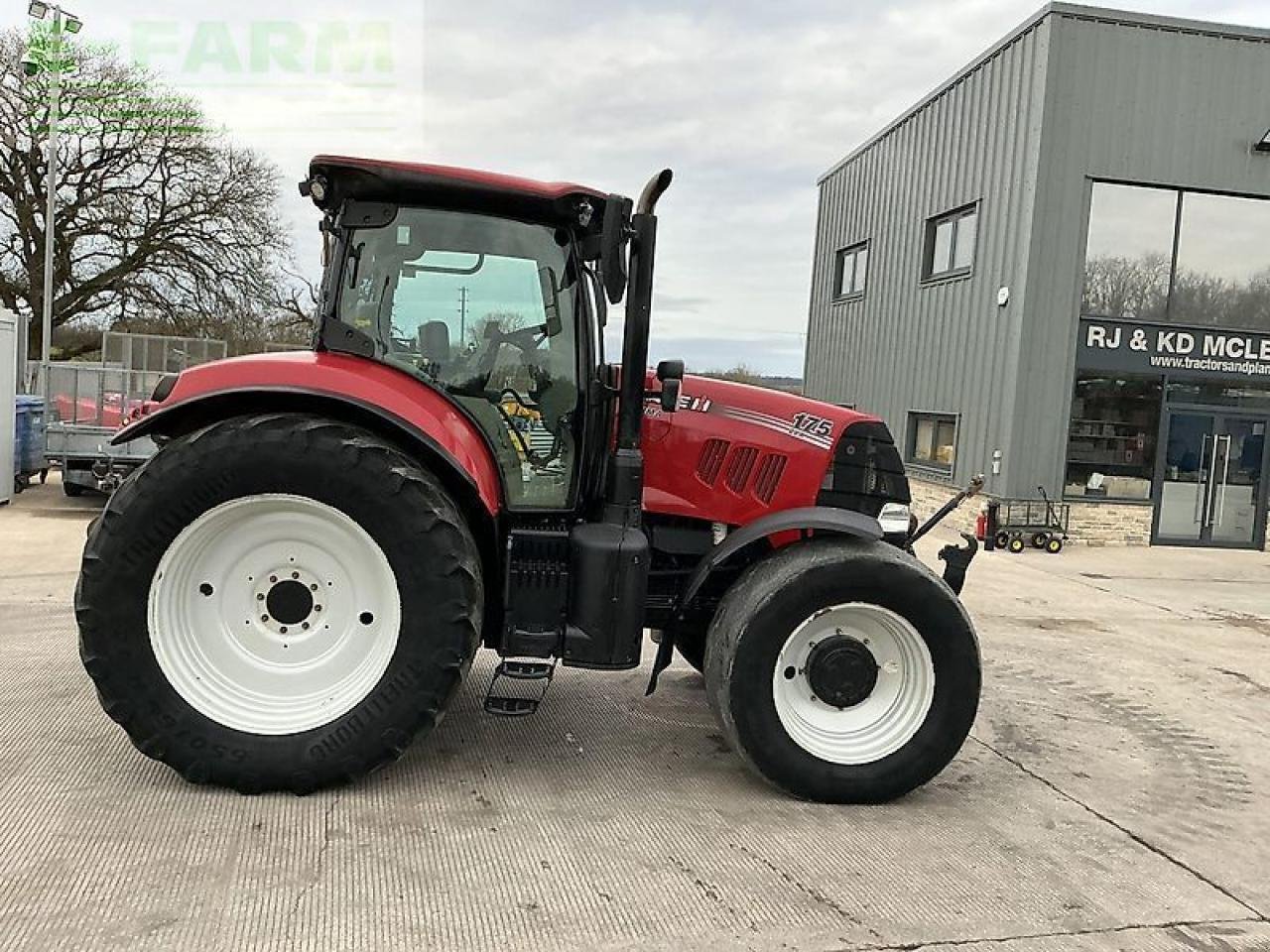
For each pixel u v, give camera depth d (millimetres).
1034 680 6020
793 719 3865
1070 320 12578
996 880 3307
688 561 4391
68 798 3488
